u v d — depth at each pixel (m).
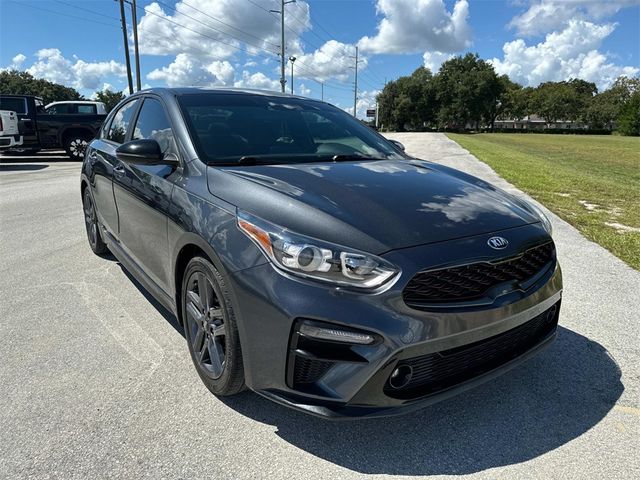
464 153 19.17
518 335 2.44
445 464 2.14
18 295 3.99
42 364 2.90
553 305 2.63
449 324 2.07
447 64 94.56
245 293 2.18
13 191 9.17
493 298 2.20
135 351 3.08
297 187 2.45
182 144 2.99
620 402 2.60
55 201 8.16
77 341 3.20
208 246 2.39
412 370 2.07
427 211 2.38
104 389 2.65
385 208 2.33
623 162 20.70
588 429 2.38
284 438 2.29
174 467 2.08
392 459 2.16
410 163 3.35
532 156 20.95
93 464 2.08
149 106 3.69
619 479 2.05
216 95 3.55
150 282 3.35
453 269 2.10
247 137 3.17
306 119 3.67
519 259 2.34
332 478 2.04
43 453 2.14
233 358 2.34
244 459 2.14
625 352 3.14
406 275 2.00
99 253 5.06
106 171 4.07
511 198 2.93
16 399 2.54
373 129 4.19
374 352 1.98
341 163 3.06
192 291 2.72
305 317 2.01
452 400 2.62
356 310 1.98
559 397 2.64
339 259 2.01
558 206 7.89
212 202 2.50
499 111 104.62
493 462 2.15
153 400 2.56
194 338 2.74
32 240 5.67
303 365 2.09
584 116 103.81
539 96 110.19
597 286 4.29
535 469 2.11
